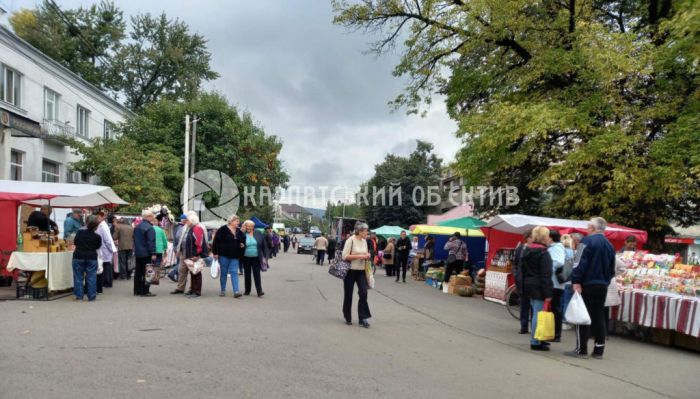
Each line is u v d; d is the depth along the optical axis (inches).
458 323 378.6
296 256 1653.5
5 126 644.7
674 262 356.2
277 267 956.0
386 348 266.7
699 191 532.1
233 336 271.7
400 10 687.1
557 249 322.7
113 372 193.6
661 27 539.2
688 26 459.5
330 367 218.7
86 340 247.1
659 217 579.8
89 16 1672.0
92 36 1627.7
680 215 671.8
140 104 1752.0
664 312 322.0
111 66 1695.4
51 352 219.9
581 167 544.1
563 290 328.8
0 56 775.1
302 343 263.9
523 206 804.0
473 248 848.9
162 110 1306.6
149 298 418.9
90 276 387.9
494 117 578.2
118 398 164.1
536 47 615.2
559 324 327.0
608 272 275.0
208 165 1256.2
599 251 273.4
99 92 1127.6
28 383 175.2
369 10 689.6
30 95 857.5
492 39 622.2
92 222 389.4
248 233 462.9
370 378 205.3
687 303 308.5
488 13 595.8
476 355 264.8
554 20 624.7
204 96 1331.2
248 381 190.9
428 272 742.5
